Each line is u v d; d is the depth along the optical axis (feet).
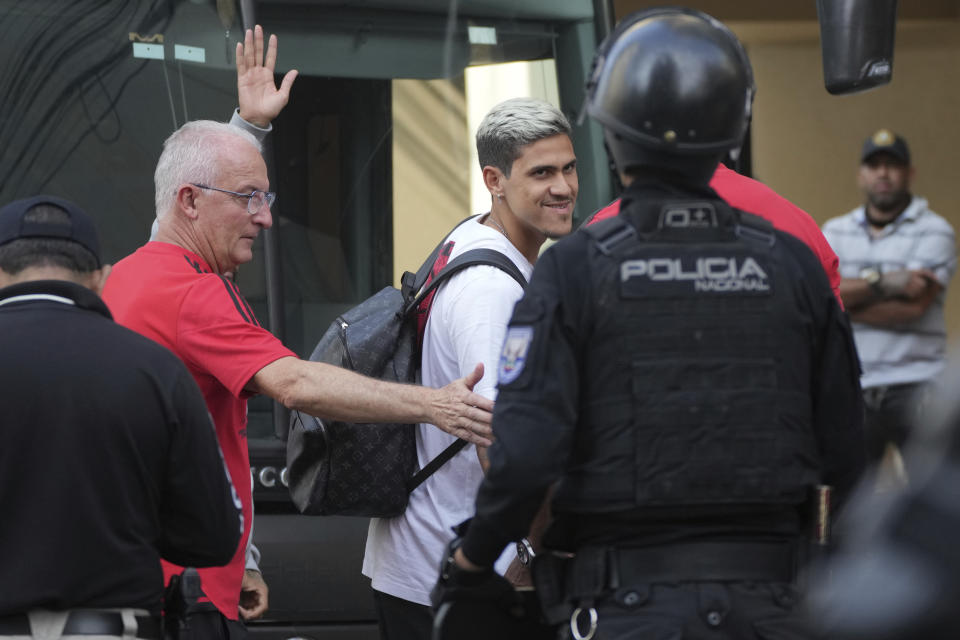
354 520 42.24
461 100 45.98
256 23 44.06
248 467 31.50
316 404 29.01
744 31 103.40
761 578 21.72
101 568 23.72
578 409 22.07
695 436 21.62
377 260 45.01
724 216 22.52
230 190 30.81
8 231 24.80
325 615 41.42
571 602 22.33
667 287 21.98
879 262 62.49
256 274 43.93
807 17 101.24
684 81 22.12
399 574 31.45
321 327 44.45
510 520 21.59
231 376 29.40
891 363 61.05
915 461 14.30
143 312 29.63
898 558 13.84
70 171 43.04
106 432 23.81
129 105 43.37
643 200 22.58
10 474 23.47
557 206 30.78
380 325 31.60
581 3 47.44
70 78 43.11
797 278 22.54
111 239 43.16
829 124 106.73
